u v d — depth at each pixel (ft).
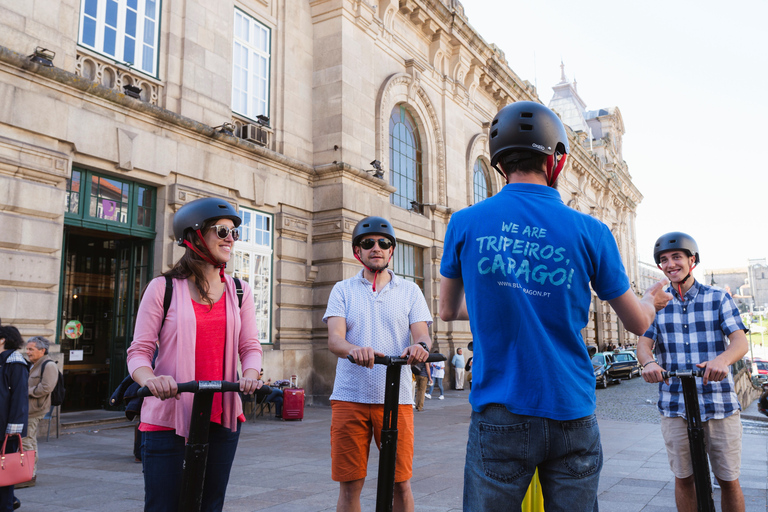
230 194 43.04
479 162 79.41
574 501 5.79
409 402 11.21
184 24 40.68
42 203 30.89
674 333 12.39
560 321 5.96
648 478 20.06
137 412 8.32
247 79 46.91
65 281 40.70
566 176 116.16
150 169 36.96
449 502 16.75
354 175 50.88
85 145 33.30
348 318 11.41
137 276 38.55
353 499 10.93
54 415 30.63
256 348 8.98
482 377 6.12
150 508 7.94
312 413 42.78
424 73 66.23
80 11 34.83
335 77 51.70
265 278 45.93
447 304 6.87
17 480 13.96
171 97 39.42
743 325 11.65
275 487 18.75
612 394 66.69
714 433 11.67
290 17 51.06
